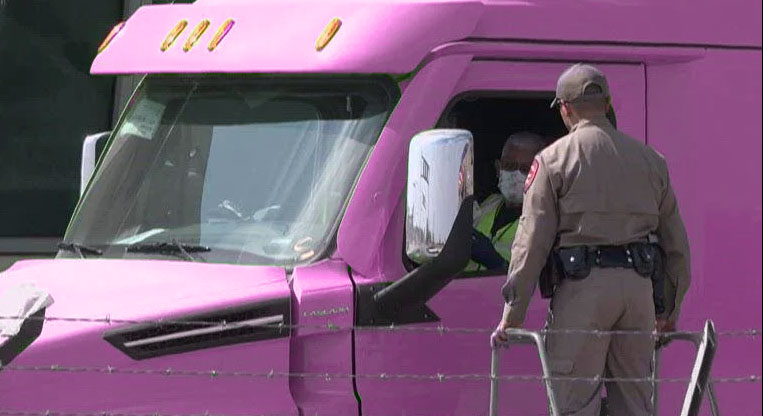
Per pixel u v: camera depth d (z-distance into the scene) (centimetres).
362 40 2347
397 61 2338
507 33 2419
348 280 2297
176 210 2475
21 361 2128
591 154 2275
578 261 2259
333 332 2284
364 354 2303
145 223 2494
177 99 2562
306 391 2277
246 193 2420
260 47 2444
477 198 2444
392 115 2342
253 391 2239
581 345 2266
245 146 2450
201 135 2505
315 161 2383
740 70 2595
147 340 2188
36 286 2241
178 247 2408
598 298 2259
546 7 2456
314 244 2317
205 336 2217
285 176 2398
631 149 2303
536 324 2439
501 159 2462
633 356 2311
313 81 2422
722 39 2586
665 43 2538
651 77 2548
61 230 4962
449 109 2394
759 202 2595
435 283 2238
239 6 2533
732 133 2588
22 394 2131
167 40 2588
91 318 2181
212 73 2519
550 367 2288
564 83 2319
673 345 2547
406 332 2334
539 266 2247
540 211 2255
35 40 4875
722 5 2595
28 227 4906
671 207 2339
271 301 2253
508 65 2441
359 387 2303
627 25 2511
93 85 4953
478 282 2406
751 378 2389
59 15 4894
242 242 2378
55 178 4938
